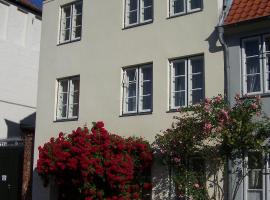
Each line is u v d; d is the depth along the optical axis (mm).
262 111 11805
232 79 12766
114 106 15242
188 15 13914
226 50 12945
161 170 13602
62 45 17094
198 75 13641
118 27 15555
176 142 12594
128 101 15094
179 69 14086
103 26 15977
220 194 12328
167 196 13375
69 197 15555
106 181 13266
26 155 17594
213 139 11953
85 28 16484
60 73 16984
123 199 13367
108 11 15938
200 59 13656
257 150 11281
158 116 14070
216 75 13102
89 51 16234
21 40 22938
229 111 11422
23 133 22375
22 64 22828
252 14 12617
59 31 17359
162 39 14383
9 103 21969
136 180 13836
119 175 13094
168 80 14070
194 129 12141
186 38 13859
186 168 12742
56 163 13883
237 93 12500
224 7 13398
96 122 14656
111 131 15141
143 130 14359
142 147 13609
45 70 17469
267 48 12492
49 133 16906
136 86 14836
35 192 16891
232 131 11227
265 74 12328
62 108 16906
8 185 18000
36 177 16953
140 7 15148
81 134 13727
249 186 12117
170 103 13938
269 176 11734
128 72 15273
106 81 15594
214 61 13195
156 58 14414
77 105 16469
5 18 22203
